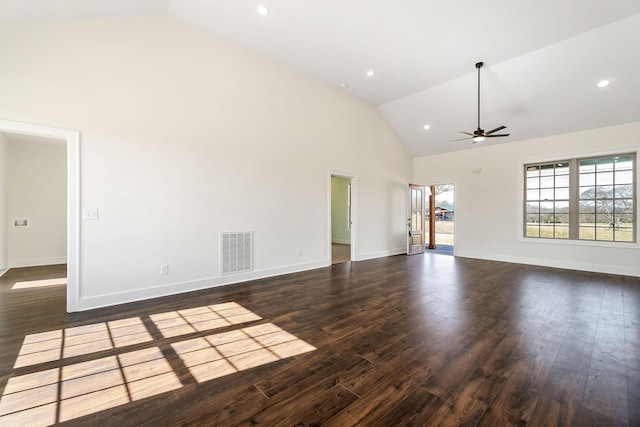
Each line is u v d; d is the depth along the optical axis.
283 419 1.53
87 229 3.18
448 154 7.46
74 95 3.09
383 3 3.34
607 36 3.82
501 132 6.15
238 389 1.80
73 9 2.87
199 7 3.52
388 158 7.25
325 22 3.72
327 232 5.75
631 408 1.62
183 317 3.00
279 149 4.91
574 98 4.89
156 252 3.65
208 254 4.11
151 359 2.17
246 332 2.65
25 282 4.39
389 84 5.53
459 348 2.35
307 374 1.97
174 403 1.67
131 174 3.44
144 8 3.37
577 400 1.69
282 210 4.98
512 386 1.83
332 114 5.79
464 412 1.59
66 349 2.31
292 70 5.03
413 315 3.09
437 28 3.79
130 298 3.46
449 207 12.19
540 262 6.01
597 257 5.36
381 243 7.12
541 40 4.03
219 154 4.18
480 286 4.29
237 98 4.36
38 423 1.50
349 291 4.00
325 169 5.69
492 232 6.68
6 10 2.53
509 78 4.87
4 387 1.81
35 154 5.80
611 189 5.30
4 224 5.27
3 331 2.63
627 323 2.87
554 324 2.84
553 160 5.86
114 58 3.32
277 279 4.66
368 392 1.77
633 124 5.01
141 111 3.51
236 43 4.29
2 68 2.75
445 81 5.36
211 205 4.12
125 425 1.49
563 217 5.82
